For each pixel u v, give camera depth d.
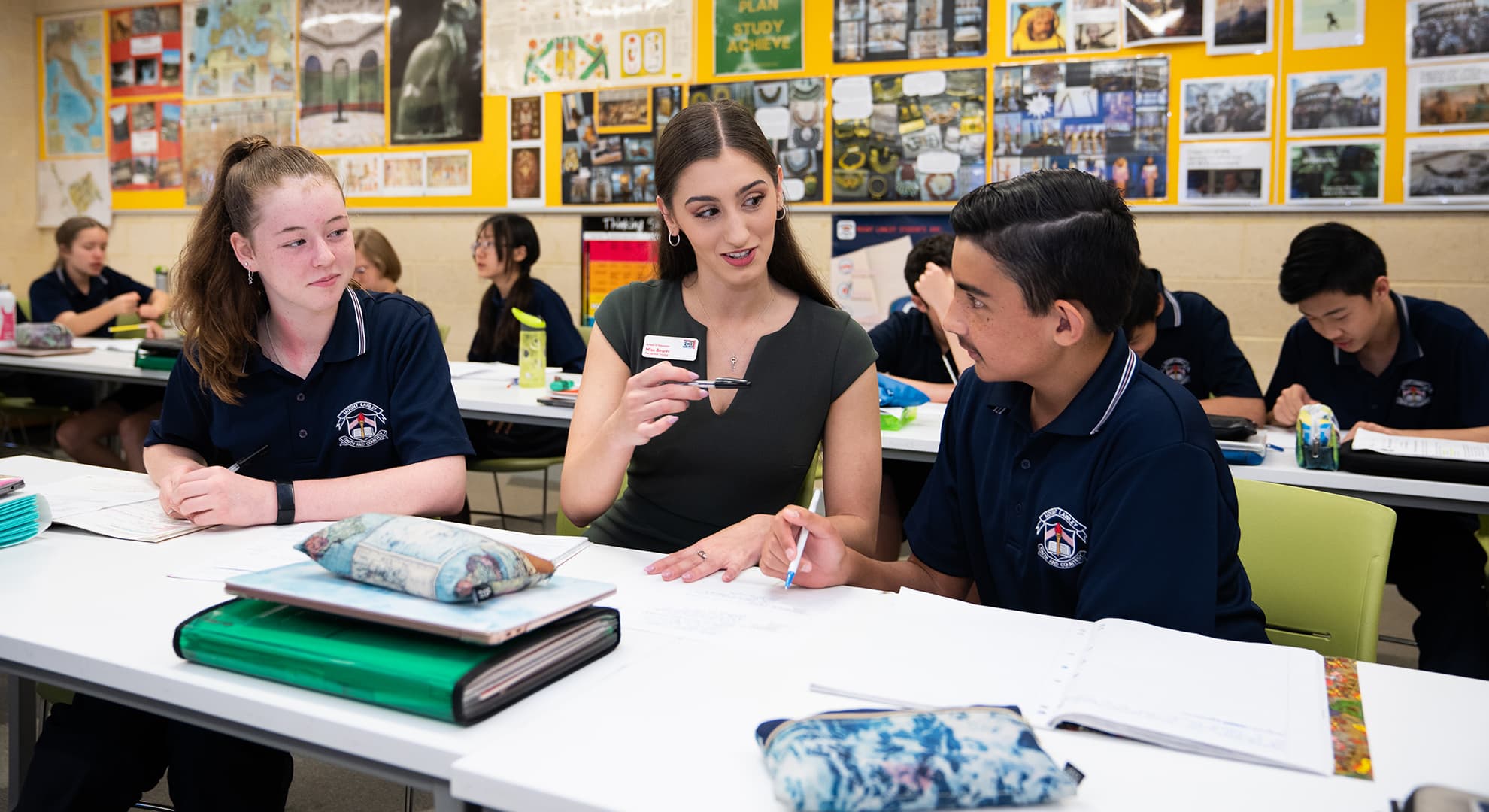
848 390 1.51
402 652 0.82
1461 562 2.08
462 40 4.89
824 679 0.87
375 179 5.14
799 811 0.64
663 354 1.52
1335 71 3.52
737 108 1.42
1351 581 1.29
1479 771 0.73
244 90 5.39
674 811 0.65
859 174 4.22
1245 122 3.65
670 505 1.56
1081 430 1.13
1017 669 0.89
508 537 1.35
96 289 4.57
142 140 5.66
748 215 1.39
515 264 3.90
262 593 0.89
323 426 1.59
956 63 4.02
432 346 1.63
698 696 0.85
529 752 0.74
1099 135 3.84
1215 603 1.06
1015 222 1.06
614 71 4.60
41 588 1.10
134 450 3.71
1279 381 2.65
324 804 1.97
